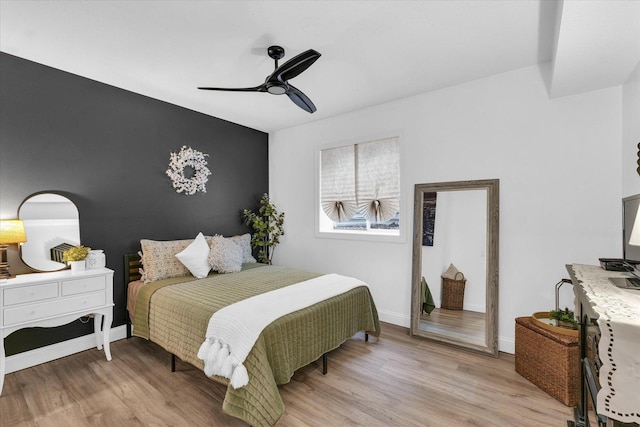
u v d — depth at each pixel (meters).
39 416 1.93
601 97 2.43
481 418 1.91
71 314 2.47
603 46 1.80
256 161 4.73
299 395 2.15
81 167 2.92
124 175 3.23
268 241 4.75
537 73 2.68
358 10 1.96
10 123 2.53
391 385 2.28
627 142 2.24
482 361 2.66
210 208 4.10
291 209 4.60
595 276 1.64
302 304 2.32
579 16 1.53
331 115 4.05
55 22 2.08
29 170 2.62
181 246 3.39
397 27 2.14
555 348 2.09
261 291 2.62
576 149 2.53
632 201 1.64
